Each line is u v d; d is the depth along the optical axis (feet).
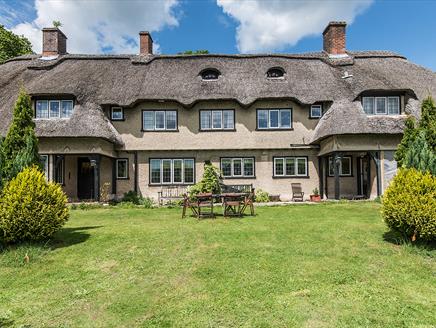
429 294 19.20
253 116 70.64
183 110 70.64
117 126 70.08
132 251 27.78
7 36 107.55
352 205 54.49
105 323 16.40
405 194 27.61
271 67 72.84
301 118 70.33
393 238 30.17
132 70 74.79
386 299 18.45
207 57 77.30
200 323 16.05
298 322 15.98
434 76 74.79
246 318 16.40
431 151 30.25
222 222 40.16
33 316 17.24
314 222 38.75
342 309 17.29
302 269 22.85
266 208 53.47
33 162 32.53
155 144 70.03
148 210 54.85
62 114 65.98
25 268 24.44
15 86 71.56
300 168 70.79
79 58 77.56
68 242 30.91
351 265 23.63
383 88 64.39
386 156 61.57
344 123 61.57
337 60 77.05
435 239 26.84
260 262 24.29
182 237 32.04
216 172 67.97
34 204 28.66
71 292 20.11
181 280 21.45
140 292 19.85
